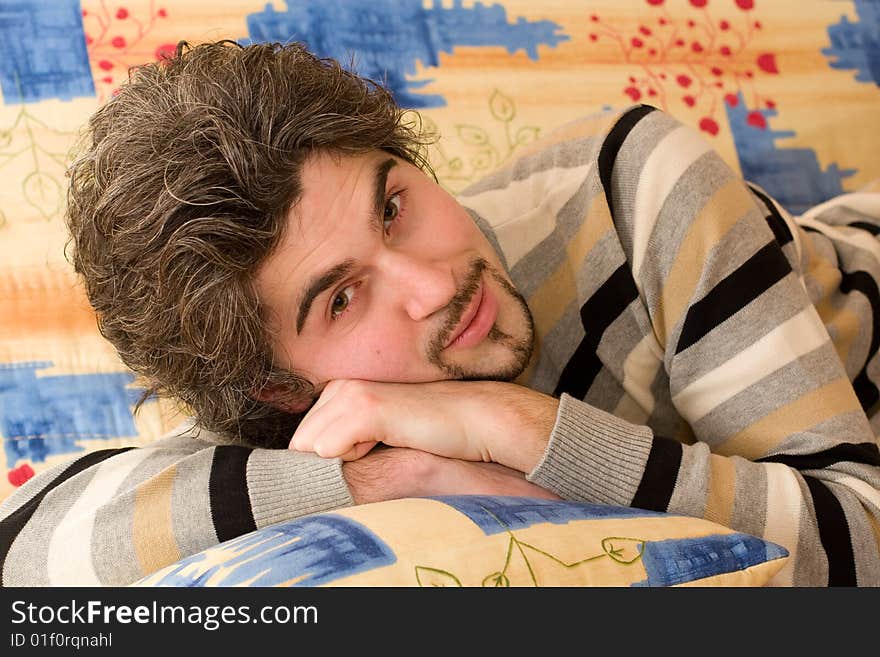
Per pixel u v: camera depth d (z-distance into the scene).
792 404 0.87
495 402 0.84
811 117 1.50
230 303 0.83
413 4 1.47
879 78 1.54
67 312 1.25
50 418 1.21
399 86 1.42
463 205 1.10
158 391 0.99
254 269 0.83
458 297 0.88
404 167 0.89
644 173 0.97
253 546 0.67
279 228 0.81
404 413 0.84
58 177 1.31
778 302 0.90
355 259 0.84
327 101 0.84
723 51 1.52
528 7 1.50
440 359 0.88
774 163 1.46
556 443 0.79
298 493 0.80
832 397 0.87
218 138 0.80
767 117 1.49
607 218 0.99
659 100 1.47
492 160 1.40
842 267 1.22
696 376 0.93
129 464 0.89
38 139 1.33
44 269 1.27
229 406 0.93
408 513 0.68
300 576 0.61
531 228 1.05
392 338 0.87
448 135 1.40
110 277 0.88
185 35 1.40
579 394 1.04
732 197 0.94
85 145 1.06
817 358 0.89
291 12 1.43
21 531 0.85
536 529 0.66
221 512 0.80
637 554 0.65
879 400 1.14
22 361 1.23
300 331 0.87
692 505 0.78
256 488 0.81
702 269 0.92
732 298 0.91
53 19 1.38
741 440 0.90
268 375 0.91
